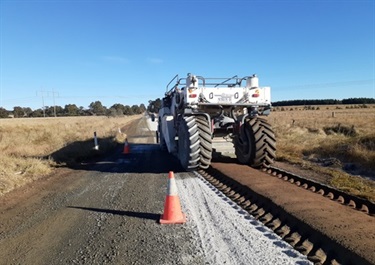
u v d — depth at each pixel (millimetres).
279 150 11797
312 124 25641
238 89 8320
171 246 3793
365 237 3500
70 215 5137
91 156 12852
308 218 4129
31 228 4617
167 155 12688
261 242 3789
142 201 5773
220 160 9586
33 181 8055
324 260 3299
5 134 21891
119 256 3596
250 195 5660
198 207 5238
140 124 45562
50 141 18375
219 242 3840
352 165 8375
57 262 3512
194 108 8258
